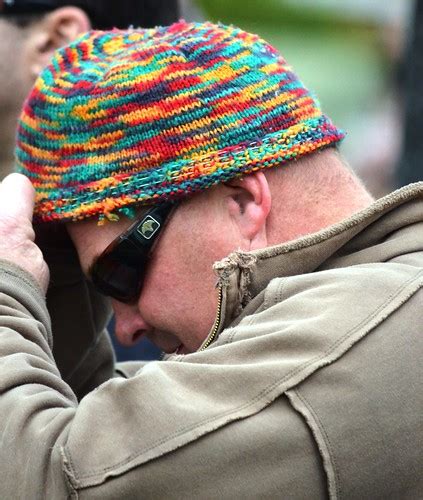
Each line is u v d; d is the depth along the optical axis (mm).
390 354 4949
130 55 5777
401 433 4891
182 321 5789
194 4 13938
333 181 5824
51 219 5906
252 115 5660
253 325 5164
